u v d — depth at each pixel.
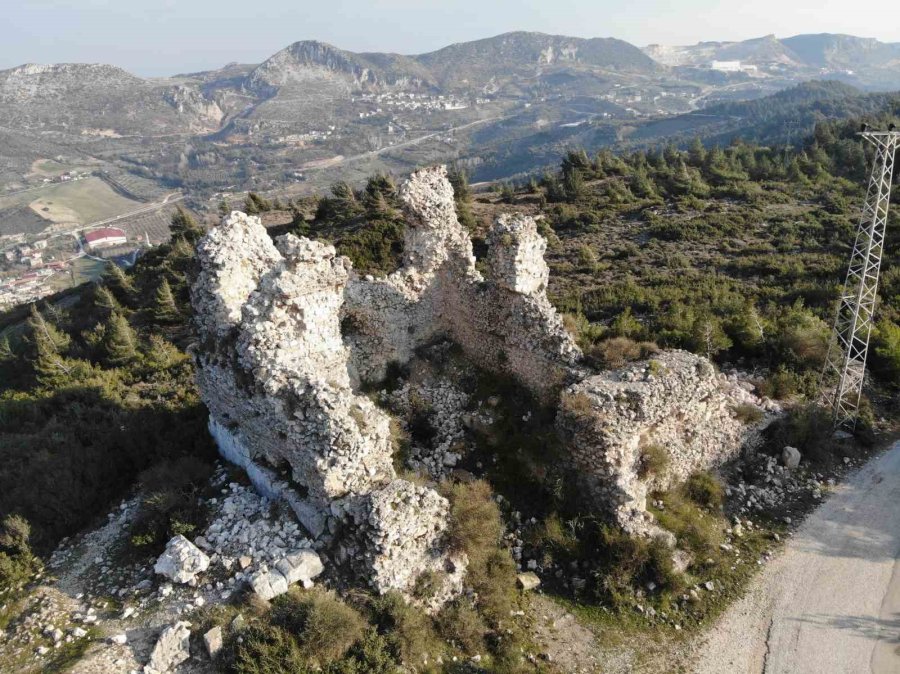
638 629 12.05
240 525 12.41
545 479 14.59
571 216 48.69
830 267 31.41
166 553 11.71
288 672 9.78
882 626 12.00
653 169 63.19
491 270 16.39
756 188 52.69
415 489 11.86
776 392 19.19
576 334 21.12
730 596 12.80
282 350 13.12
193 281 14.51
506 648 11.34
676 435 14.96
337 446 11.71
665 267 35.91
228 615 10.63
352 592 11.16
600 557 13.22
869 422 18.09
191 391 22.03
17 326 43.72
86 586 11.80
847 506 15.27
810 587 12.93
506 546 13.59
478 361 18.34
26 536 12.74
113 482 15.06
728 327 23.06
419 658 10.71
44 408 21.58
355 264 35.75
